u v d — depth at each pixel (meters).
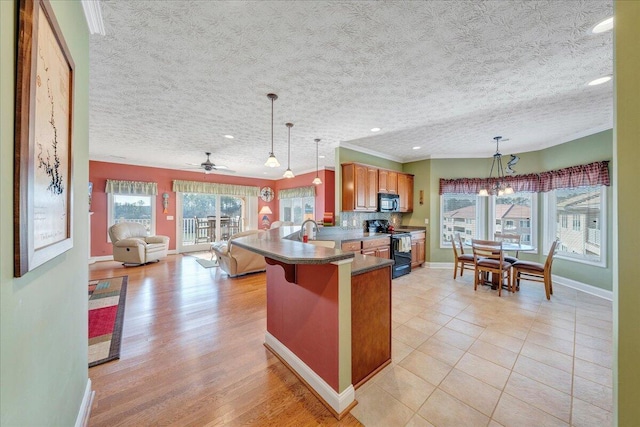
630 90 0.82
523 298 3.55
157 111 3.19
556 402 1.65
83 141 1.49
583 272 3.87
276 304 2.21
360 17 1.63
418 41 1.86
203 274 4.88
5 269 0.69
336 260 1.52
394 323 2.79
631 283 0.83
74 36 1.31
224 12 1.59
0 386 0.67
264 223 8.93
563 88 2.55
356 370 1.76
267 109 3.11
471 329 2.65
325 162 6.66
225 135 4.22
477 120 3.42
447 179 5.39
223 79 2.40
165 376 1.90
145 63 2.14
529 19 1.63
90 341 2.39
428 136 4.17
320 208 7.40
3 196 0.68
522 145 4.64
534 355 2.17
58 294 1.10
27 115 0.75
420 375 1.92
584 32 1.75
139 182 6.55
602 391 1.74
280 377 1.91
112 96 2.77
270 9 1.57
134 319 2.88
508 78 2.36
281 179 8.91
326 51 1.97
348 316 1.62
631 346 0.83
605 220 3.57
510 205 4.99
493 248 3.71
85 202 1.56
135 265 5.64
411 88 2.56
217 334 2.55
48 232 0.94
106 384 1.81
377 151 5.20
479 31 1.75
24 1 0.74
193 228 7.69
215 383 1.83
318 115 3.28
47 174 0.92
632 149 0.82
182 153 5.58
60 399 1.12
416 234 5.28
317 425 1.49
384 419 1.53
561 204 4.26
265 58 2.07
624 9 0.84
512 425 1.48
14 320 0.74
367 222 5.32
